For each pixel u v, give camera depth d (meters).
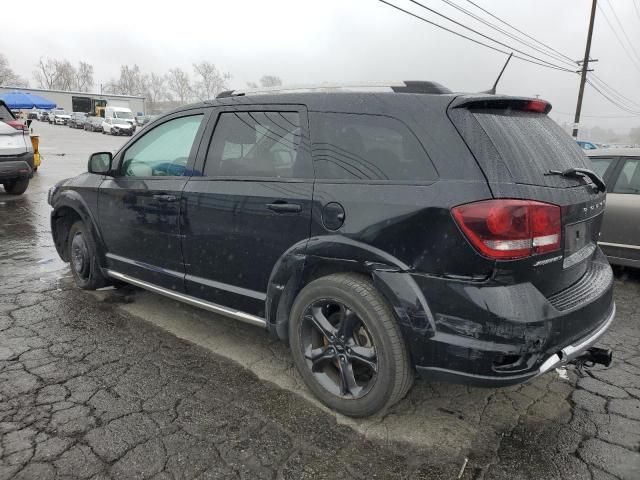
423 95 2.65
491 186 2.33
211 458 2.46
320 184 2.81
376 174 2.65
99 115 53.94
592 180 2.92
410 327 2.48
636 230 5.12
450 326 2.40
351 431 2.71
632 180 5.24
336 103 2.88
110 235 4.23
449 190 2.39
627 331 4.13
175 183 3.56
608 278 2.95
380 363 2.61
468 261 2.33
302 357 2.96
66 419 2.73
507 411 2.94
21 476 2.29
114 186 4.08
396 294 2.49
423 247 2.43
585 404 3.03
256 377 3.25
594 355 2.81
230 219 3.19
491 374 2.35
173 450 2.51
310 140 2.92
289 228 2.90
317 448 2.56
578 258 2.75
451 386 3.21
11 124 9.41
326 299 2.78
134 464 2.40
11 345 3.58
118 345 3.64
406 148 2.58
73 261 4.76
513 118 2.71
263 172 3.11
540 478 2.38
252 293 3.20
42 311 4.22
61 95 70.31
